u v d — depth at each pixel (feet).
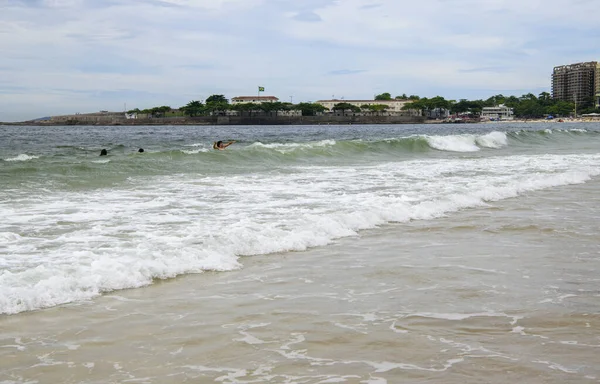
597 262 25.79
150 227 31.58
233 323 17.60
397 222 35.63
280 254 27.07
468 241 30.32
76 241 27.81
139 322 17.63
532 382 13.35
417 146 115.24
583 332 16.74
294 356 15.01
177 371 14.12
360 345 15.75
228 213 36.42
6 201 40.60
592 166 73.51
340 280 22.66
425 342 15.94
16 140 160.66
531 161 82.94
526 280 22.67
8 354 15.11
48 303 19.08
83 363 14.61
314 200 42.45
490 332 16.74
